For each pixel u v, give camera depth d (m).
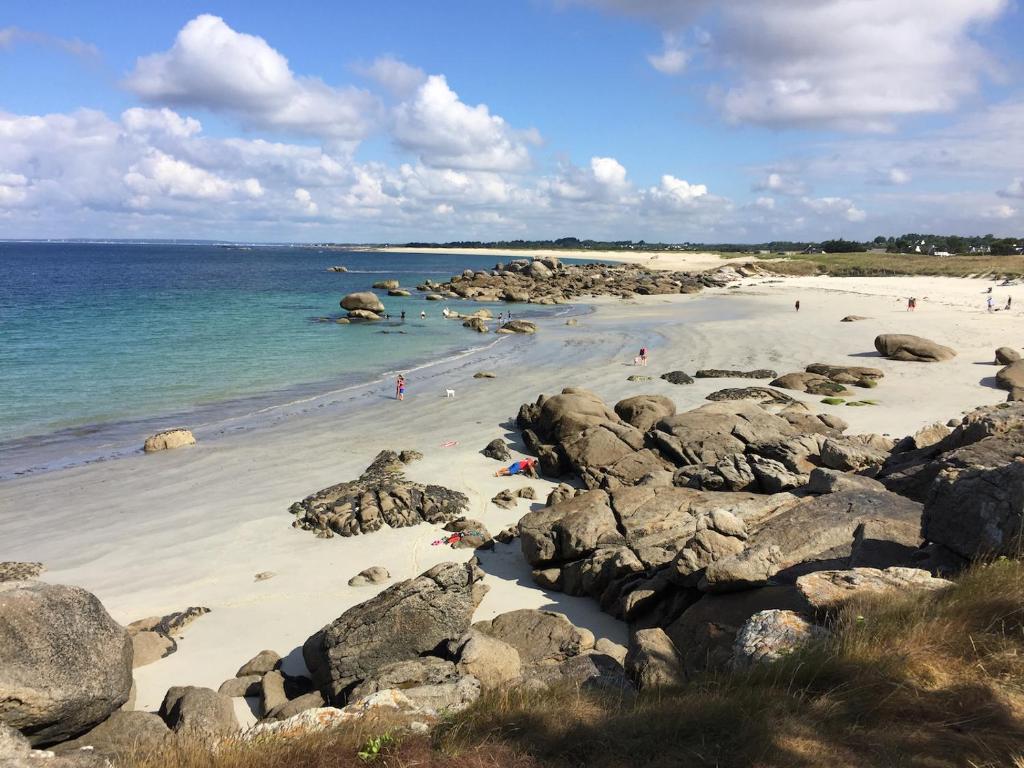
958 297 74.44
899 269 120.12
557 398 24.56
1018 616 6.23
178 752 6.42
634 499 15.27
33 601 8.30
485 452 23.31
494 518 17.81
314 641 10.71
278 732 6.71
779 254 190.00
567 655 10.38
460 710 7.03
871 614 6.87
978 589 6.75
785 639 6.94
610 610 12.62
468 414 28.61
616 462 20.23
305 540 16.25
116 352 41.44
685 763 5.14
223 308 67.69
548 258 128.88
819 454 18.66
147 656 11.12
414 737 6.09
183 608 13.04
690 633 9.93
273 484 20.20
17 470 21.17
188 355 41.47
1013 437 14.21
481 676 9.34
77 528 16.92
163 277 113.12
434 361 41.84
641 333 53.50
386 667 9.52
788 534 11.69
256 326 55.66
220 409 29.22
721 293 93.56
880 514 11.90
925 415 26.53
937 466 13.90
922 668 5.84
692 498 15.32
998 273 101.44
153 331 50.50
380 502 17.84
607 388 32.81
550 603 13.25
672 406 25.94
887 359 39.47
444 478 20.69
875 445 19.81
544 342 49.75
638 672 8.58
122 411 28.50
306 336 51.41
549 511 15.30
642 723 5.78
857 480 14.08
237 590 13.74
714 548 11.17
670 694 6.83
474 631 10.36
